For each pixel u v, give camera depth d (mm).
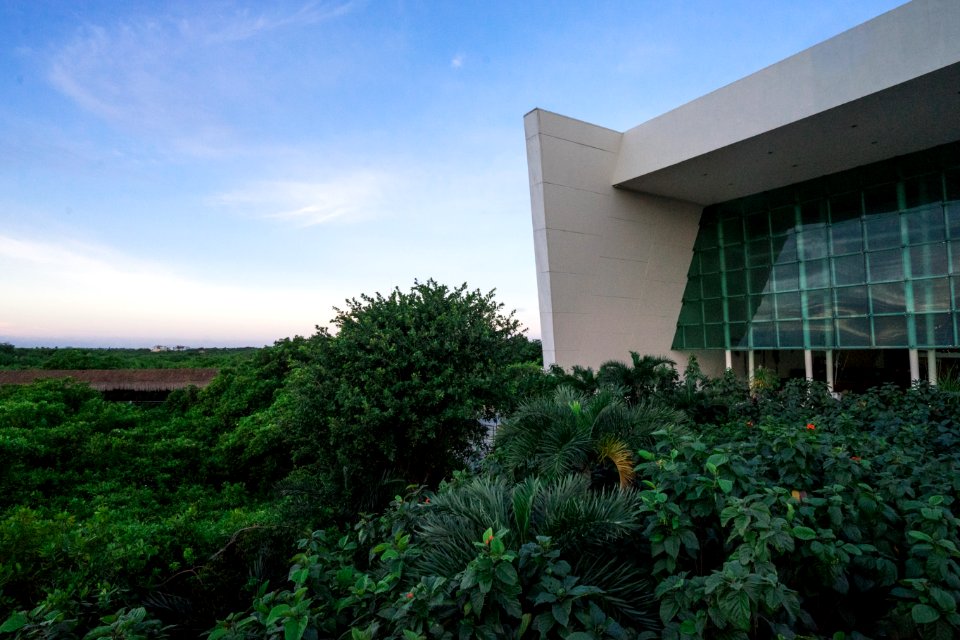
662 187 18891
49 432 7637
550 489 3008
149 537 4422
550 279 17562
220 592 3943
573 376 9445
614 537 2510
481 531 2635
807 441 3291
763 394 8656
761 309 19328
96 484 7070
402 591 2391
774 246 19016
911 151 15125
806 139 14211
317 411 7164
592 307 18625
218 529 5035
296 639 1930
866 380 19031
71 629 2365
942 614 1869
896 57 11211
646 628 2168
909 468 3217
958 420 5652
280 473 8797
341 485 6168
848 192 16891
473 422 7762
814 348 17625
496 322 8398
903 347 15398
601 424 4641
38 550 3709
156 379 15781
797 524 2457
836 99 12211
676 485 2428
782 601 1771
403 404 6875
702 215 21625
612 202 18859
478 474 5000
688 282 21766
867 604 2486
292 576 2467
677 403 7562
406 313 7523
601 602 2203
